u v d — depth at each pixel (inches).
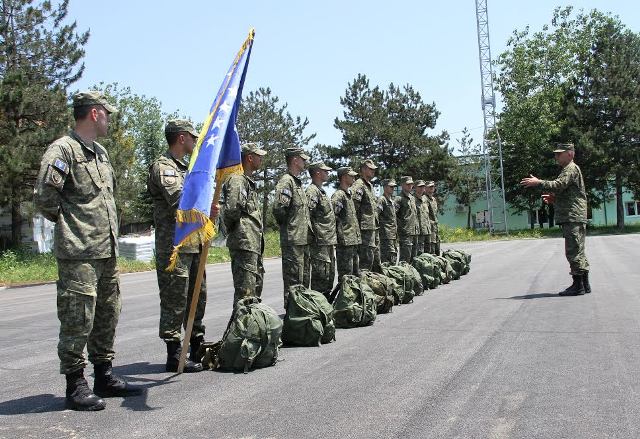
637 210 2429.9
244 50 231.8
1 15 1045.8
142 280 755.4
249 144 293.1
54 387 217.9
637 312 325.7
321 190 365.7
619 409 172.2
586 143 1775.3
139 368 241.3
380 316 351.3
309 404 185.2
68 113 1017.5
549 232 2007.9
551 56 2271.2
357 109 2043.6
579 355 236.1
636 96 1873.8
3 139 947.3
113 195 197.3
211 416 176.7
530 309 350.9
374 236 439.5
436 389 196.9
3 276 860.6
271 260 1115.9
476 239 1803.6
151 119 2321.6
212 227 206.5
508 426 161.0
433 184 637.3
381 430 160.2
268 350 234.8
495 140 2257.6
